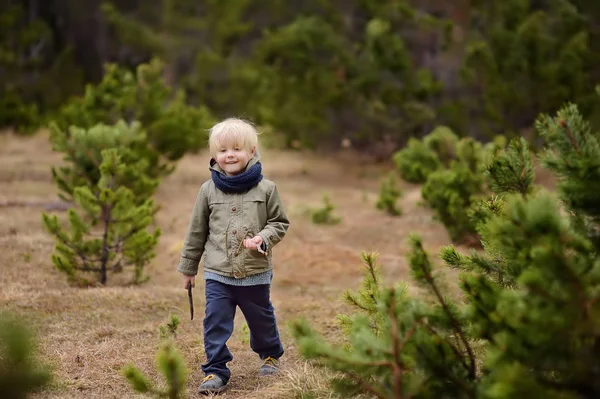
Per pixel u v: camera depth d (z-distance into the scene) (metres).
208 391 3.70
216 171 3.88
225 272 3.80
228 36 18.27
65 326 4.86
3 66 18.00
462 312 2.81
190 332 4.88
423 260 2.80
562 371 2.52
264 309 3.90
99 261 6.16
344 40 15.09
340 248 7.81
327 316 5.34
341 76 14.44
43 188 10.28
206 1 18.36
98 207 6.17
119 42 21.50
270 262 3.89
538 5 13.03
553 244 2.39
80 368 4.06
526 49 11.21
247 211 3.81
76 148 7.71
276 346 4.03
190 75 18.42
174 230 8.41
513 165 3.67
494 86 11.19
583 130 2.79
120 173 6.26
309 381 3.73
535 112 11.22
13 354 2.44
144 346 4.53
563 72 10.95
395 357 2.66
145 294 5.68
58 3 22.25
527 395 2.31
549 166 2.75
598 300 2.37
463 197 7.47
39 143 14.52
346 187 12.23
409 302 2.81
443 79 14.17
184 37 18.92
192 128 11.84
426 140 9.38
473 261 3.22
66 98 18.20
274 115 14.76
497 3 12.34
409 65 13.54
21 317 4.91
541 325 2.38
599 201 2.63
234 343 4.70
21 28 19.80
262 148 15.23
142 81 10.80
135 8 22.31
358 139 15.27
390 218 9.46
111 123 10.69
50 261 6.64
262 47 15.80
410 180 9.18
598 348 2.48
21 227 7.86
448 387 2.77
